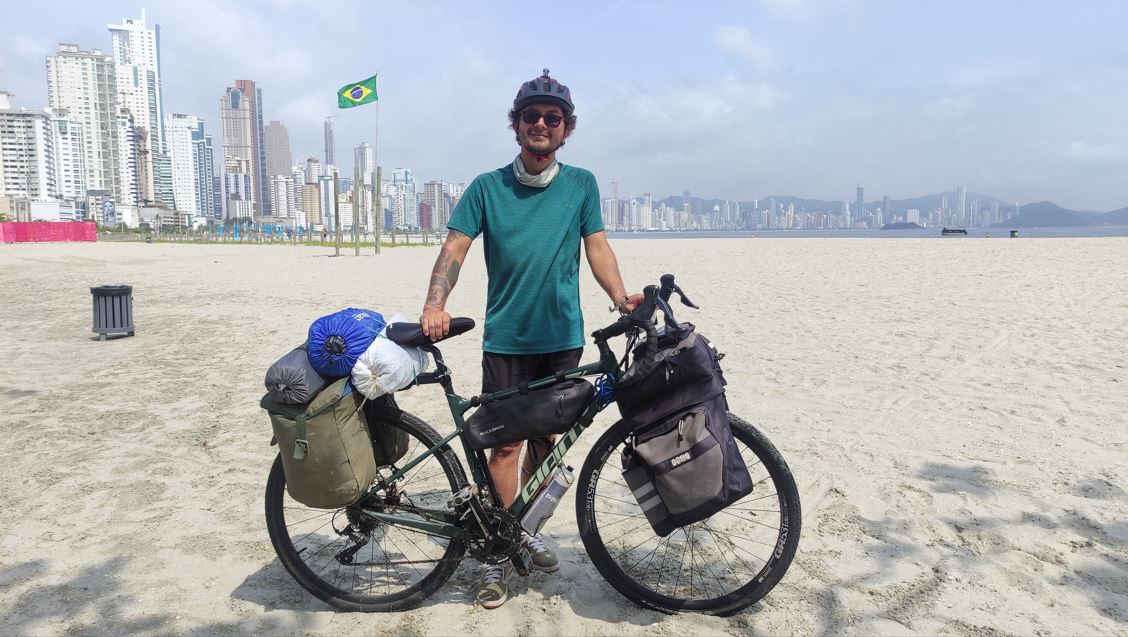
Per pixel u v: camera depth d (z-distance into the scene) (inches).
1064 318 371.9
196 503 154.5
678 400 100.4
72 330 417.1
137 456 186.1
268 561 127.7
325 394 97.4
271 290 621.9
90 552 130.9
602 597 114.9
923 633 102.3
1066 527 134.4
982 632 102.1
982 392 232.1
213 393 255.1
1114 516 138.1
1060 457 170.9
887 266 727.1
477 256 1141.7
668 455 98.5
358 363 97.1
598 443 108.7
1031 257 777.6
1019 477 158.9
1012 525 135.9
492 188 112.0
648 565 123.1
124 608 111.5
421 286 642.2
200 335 390.9
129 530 140.6
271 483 111.4
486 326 114.7
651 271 741.3
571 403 103.7
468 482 110.5
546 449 116.3
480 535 108.4
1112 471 160.7
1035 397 224.2
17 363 314.0
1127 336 320.5
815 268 737.0
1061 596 111.0
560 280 111.3
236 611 111.1
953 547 127.8
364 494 108.8
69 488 163.2
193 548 132.6
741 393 239.5
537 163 109.5
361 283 682.2
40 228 2241.6
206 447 193.9
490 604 111.1
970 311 404.5
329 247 1972.2
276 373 96.9
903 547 128.3
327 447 97.5
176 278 769.6
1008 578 116.6
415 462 111.4
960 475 161.2
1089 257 759.1
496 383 114.2
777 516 142.3
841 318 394.6
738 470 99.6
